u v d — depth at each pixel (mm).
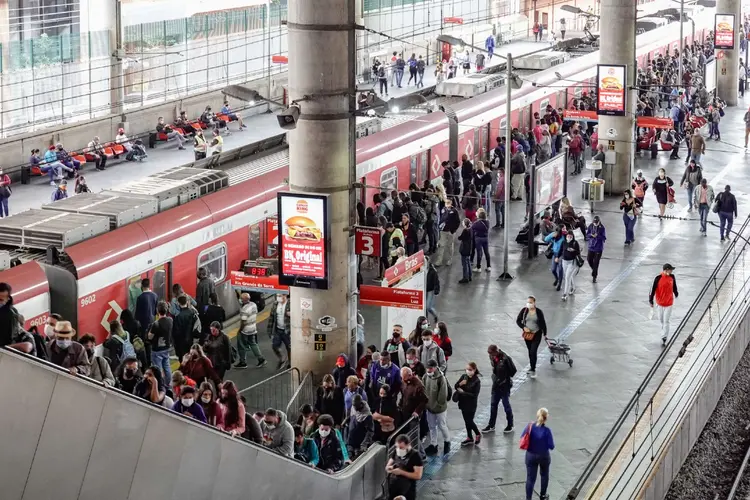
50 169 40812
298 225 23594
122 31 47500
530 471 19125
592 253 32062
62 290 23672
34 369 12539
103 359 19125
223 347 23109
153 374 18531
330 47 23281
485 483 20312
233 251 28859
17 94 42250
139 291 25547
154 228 25953
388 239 30484
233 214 28672
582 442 21844
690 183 39656
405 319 24125
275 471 16562
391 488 18172
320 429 19031
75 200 26656
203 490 15008
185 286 27078
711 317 27375
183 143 48719
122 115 47000
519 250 35000
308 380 24109
